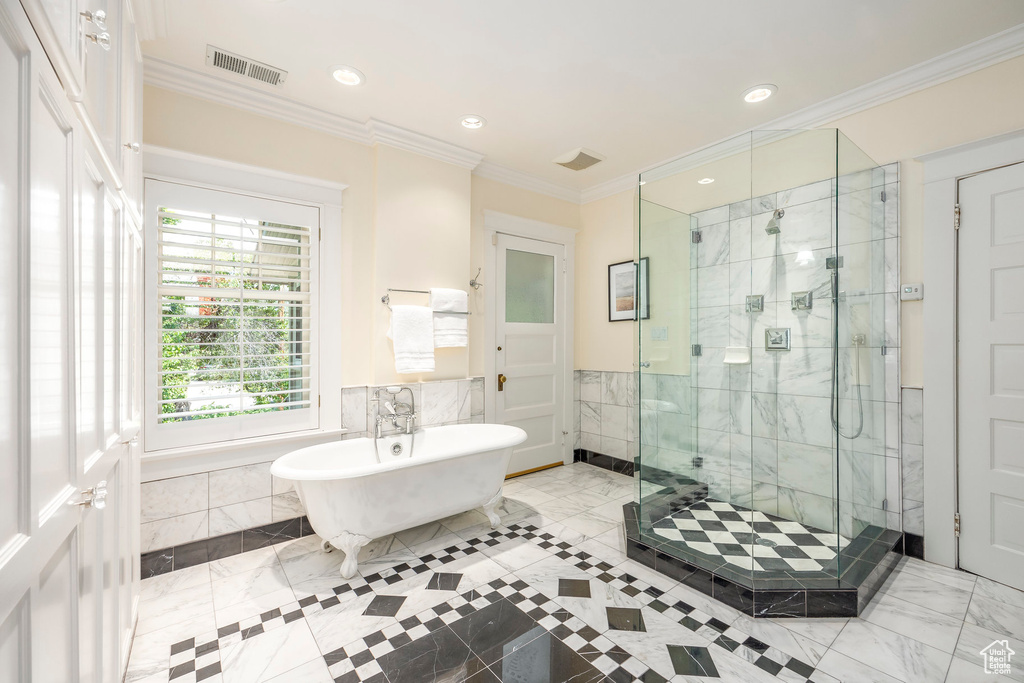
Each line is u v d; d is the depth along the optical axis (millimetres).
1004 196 2053
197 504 2299
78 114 884
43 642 724
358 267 2896
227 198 2434
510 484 3574
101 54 1076
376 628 1768
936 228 2248
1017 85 2043
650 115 2783
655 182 2449
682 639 1694
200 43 2090
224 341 2408
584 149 3275
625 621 1806
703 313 2262
